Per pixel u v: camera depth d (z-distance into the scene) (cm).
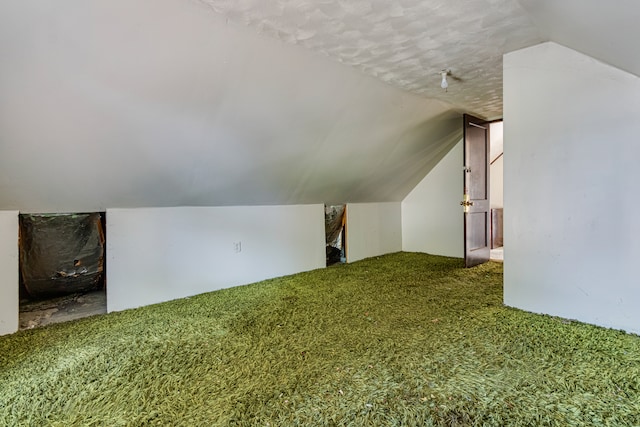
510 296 244
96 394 138
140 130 197
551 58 213
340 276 353
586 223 205
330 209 425
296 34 189
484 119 401
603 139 197
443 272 364
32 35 137
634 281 189
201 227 291
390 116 316
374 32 192
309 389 139
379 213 480
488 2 166
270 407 127
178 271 277
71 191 213
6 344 188
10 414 125
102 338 195
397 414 122
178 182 250
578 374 147
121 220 247
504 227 243
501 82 278
